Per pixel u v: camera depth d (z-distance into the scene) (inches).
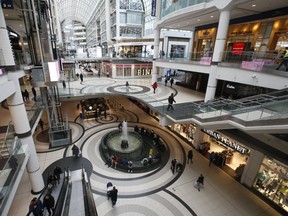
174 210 371.6
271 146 380.5
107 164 499.2
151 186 431.2
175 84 944.3
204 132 562.9
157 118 824.3
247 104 343.0
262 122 271.0
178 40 1215.6
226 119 343.0
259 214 369.7
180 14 569.0
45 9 560.4
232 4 424.2
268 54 379.9
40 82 420.8
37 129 683.4
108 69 1202.0
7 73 291.0
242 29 609.0
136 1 1553.9
